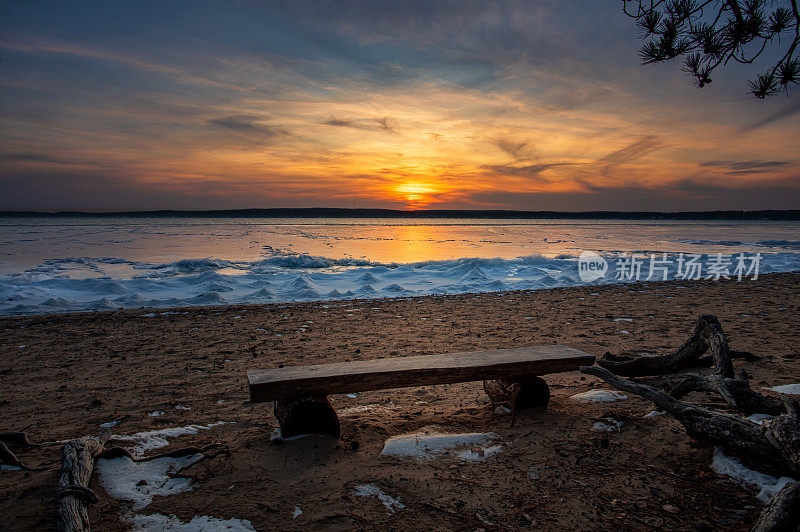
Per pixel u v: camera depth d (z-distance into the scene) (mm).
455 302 10914
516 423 3496
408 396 4477
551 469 2814
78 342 7027
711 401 3889
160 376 5223
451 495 2541
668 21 4215
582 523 2285
